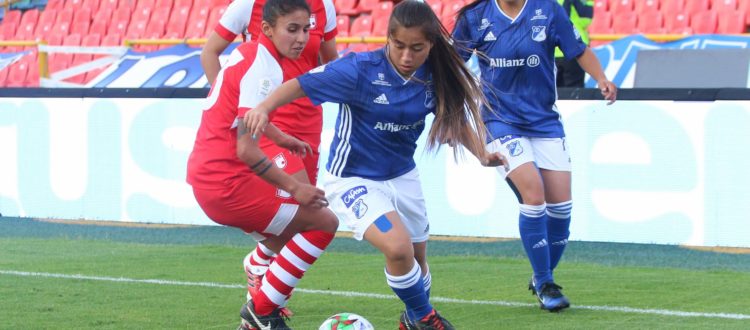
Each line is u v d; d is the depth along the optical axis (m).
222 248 31.31
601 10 49.09
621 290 23.28
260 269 20.03
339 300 22.08
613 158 31.17
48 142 38.78
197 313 20.44
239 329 18.09
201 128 17.56
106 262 28.16
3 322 19.27
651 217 30.80
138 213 37.50
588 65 21.69
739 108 29.41
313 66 20.97
